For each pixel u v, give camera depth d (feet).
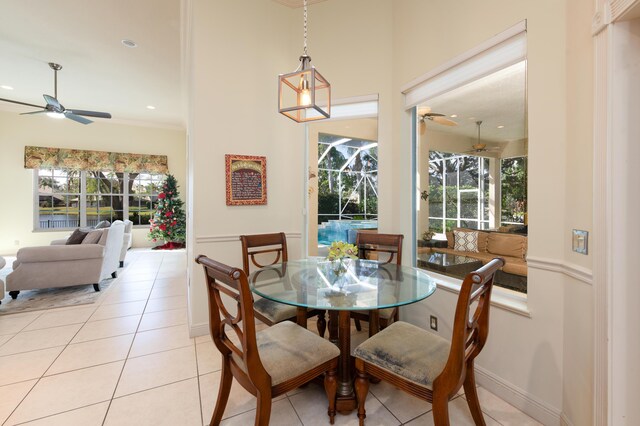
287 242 10.00
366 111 9.38
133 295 12.33
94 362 7.10
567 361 4.77
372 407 5.58
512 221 8.09
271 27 9.75
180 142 25.75
